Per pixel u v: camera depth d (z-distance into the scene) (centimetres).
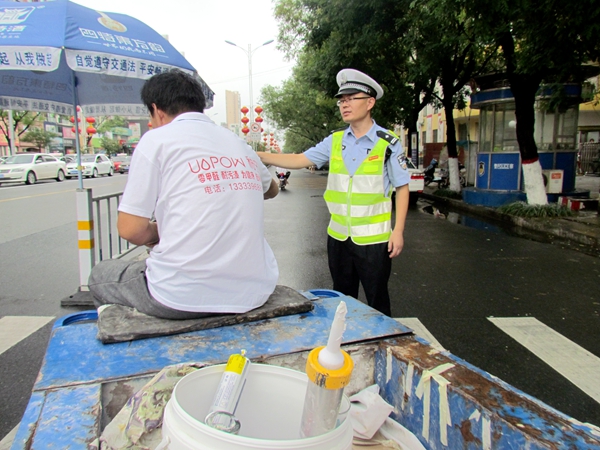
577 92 1114
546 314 444
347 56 1248
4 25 345
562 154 1180
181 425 111
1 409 275
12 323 414
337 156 296
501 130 1225
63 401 138
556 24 691
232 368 135
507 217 1039
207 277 185
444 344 376
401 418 170
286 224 1005
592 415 277
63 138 5294
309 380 122
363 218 285
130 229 185
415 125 1889
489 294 505
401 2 1034
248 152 212
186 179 184
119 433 131
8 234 848
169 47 421
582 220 943
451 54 1194
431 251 723
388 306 296
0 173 2084
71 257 671
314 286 533
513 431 123
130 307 195
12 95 517
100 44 353
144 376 151
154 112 208
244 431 141
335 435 113
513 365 340
